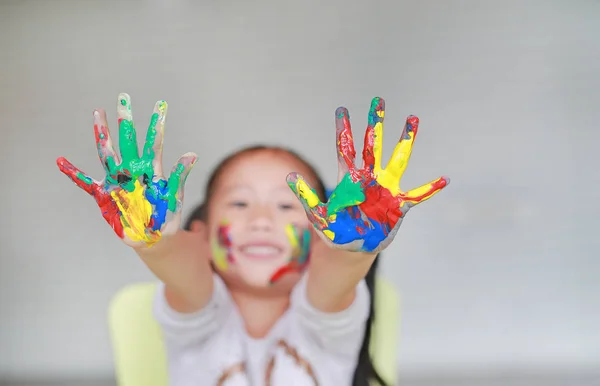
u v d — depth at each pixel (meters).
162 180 1.06
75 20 3.34
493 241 3.34
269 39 3.32
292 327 1.39
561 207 3.36
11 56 3.36
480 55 3.35
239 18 3.32
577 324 3.33
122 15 3.33
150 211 1.04
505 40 3.35
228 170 1.43
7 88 3.36
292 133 3.28
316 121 3.29
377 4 3.33
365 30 3.32
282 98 3.29
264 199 1.38
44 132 3.35
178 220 1.07
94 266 3.34
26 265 3.34
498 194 3.35
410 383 3.14
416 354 3.29
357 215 1.01
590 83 3.37
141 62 3.32
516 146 3.35
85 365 3.30
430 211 3.34
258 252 1.36
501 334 3.32
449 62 3.33
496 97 3.34
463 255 3.34
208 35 3.32
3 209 3.35
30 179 3.36
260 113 3.29
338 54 3.31
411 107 3.32
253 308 1.40
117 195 1.04
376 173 1.01
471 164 3.34
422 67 3.32
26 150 3.36
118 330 1.52
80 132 3.35
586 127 3.35
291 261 1.36
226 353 1.36
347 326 1.32
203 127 3.28
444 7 3.34
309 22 3.32
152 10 3.33
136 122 3.27
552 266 3.35
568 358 3.32
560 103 3.36
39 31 3.35
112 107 3.32
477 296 3.33
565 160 3.36
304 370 1.35
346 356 1.39
